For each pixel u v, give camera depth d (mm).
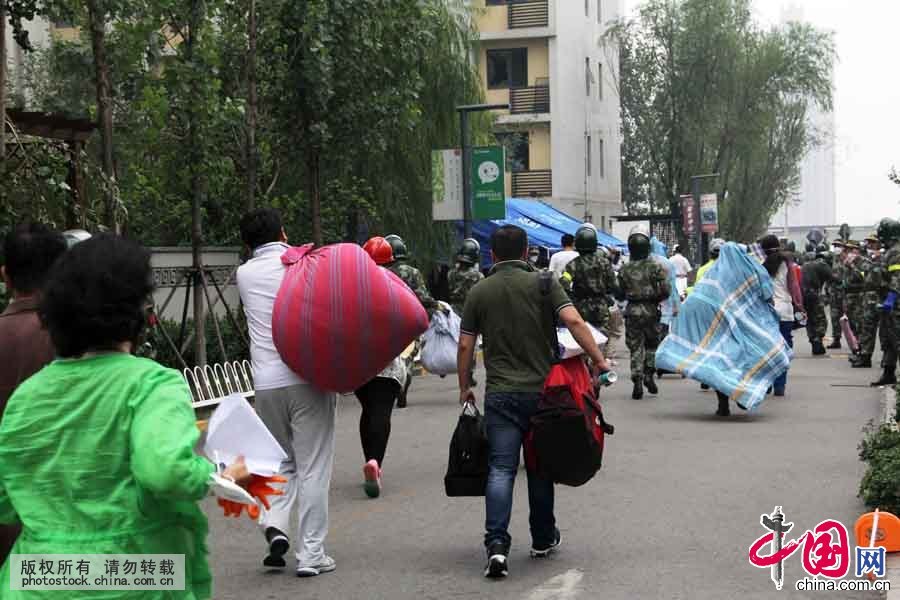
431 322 15867
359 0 17188
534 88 49844
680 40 52500
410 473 10602
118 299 3303
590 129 53750
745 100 53625
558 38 49500
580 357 7117
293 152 18578
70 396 3240
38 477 3232
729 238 58094
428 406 15719
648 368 16109
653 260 15742
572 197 50938
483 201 24656
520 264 7184
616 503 8898
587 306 14672
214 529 8570
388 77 18312
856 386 16797
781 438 12008
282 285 6973
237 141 17969
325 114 17875
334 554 7621
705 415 13969
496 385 7004
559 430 6852
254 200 17109
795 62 54000
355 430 13727
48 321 3312
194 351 16109
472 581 6848
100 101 12219
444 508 9016
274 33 17188
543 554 7332
